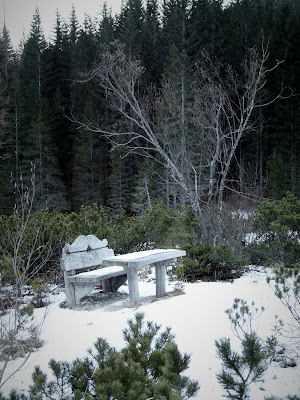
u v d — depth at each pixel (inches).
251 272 303.7
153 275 308.0
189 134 573.9
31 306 148.6
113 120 1501.0
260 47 1421.0
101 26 2114.9
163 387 91.1
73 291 228.2
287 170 1307.8
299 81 1448.1
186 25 1631.4
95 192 1553.9
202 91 468.8
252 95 430.6
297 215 338.6
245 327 174.7
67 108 1881.2
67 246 231.8
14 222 275.0
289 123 1434.5
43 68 2049.7
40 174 1508.4
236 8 1704.0
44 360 152.9
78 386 107.9
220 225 347.9
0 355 157.9
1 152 1663.4
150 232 383.6
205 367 138.9
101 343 117.6
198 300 221.6
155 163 1222.3
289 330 169.5
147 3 2381.9
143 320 189.9
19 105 1615.4
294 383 126.0
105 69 522.6
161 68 1555.1
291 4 1919.3
